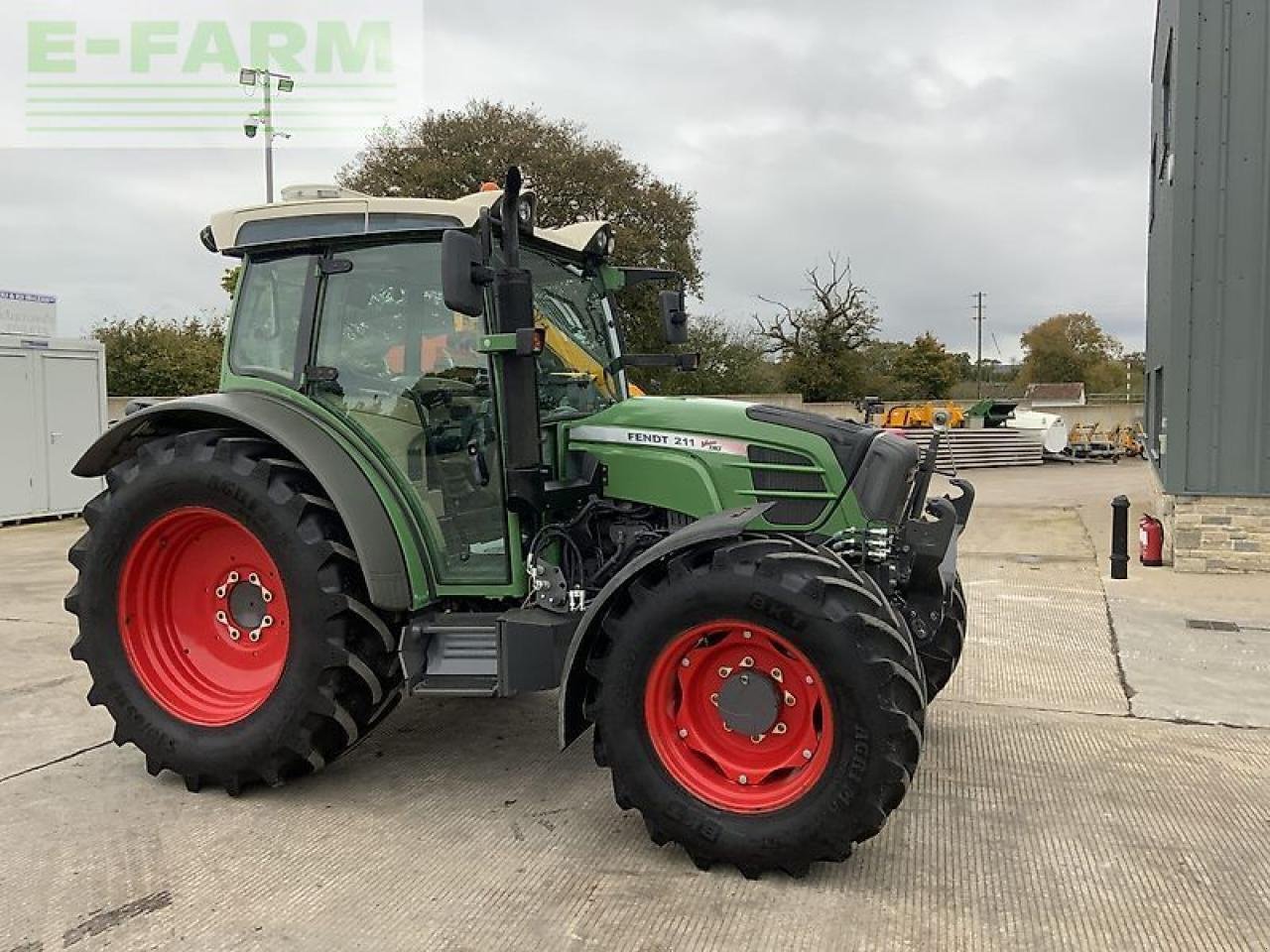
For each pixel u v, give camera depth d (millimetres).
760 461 3715
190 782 3783
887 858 3182
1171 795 3688
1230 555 8211
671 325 4750
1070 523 11695
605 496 3885
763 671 3133
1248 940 2684
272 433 3662
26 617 6918
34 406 12000
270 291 4094
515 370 3512
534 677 3543
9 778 3924
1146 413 14953
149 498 3803
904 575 3777
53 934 2764
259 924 2809
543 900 2930
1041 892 2957
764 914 2834
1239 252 7926
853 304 33812
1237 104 7855
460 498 3787
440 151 22172
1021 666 5504
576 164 21781
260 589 3926
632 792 3168
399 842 3338
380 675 3736
